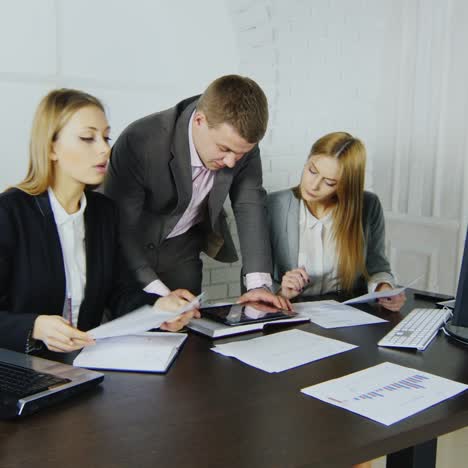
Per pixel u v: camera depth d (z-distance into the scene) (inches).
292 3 117.1
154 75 105.3
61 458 37.4
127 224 76.5
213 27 109.8
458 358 57.8
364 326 68.1
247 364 54.7
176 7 105.6
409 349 60.1
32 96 94.5
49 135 61.8
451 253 120.0
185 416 43.7
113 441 39.7
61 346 52.8
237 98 66.3
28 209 62.7
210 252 92.5
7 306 62.9
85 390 47.8
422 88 123.4
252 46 114.2
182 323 63.8
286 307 72.7
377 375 52.1
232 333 63.5
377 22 129.3
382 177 133.3
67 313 66.4
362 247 90.1
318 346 59.9
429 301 81.3
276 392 48.3
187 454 38.1
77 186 64.1
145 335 61.6
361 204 88.7
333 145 86.1
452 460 83.5
